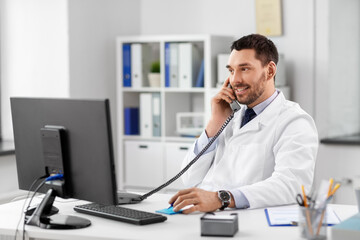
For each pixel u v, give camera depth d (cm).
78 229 202
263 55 247
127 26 505
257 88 249
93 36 477
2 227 209
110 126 198
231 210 227
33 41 462
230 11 479
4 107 469
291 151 240
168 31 505
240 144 257
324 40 439
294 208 227
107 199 201
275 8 454
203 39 445
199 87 452
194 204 221
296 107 259
